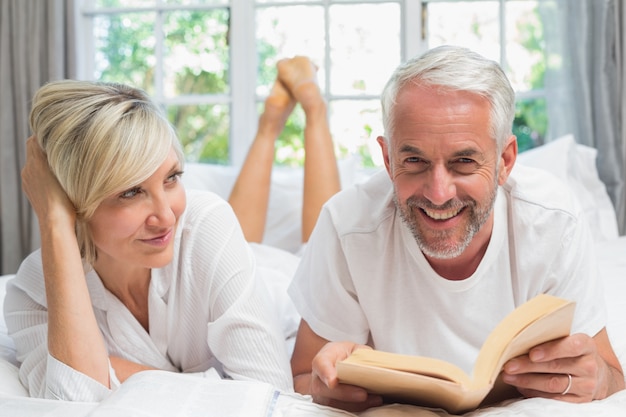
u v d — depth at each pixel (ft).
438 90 3.77
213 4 10.46
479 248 4.34
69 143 4.12
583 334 3.51
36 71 10.23
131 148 4.02
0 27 10.25
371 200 4.59
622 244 7.64
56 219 4.27
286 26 10.33
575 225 4.43
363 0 10.04
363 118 10.18
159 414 3.26
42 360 4.36
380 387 3.33
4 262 10.27
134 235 4.22
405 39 9.92
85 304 4.23
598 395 3.67
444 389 3.05
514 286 4.51
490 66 3.86
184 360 4.97
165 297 4.72
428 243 4.05
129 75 10.84
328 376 3.45
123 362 4.51
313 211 8.38
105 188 4.07
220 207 4.82
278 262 7.34
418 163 3.87
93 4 10.89
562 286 4.45
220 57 10.62
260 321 4.57
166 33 10.71
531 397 3.63
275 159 10.63
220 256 4.62
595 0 8.91
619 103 8.87
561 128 9.20
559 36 9.12
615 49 8.87
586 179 8.71
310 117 8.66
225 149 10.74
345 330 4.69
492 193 3.94
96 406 3.59
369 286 4.52
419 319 4.51
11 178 10.24
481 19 9.83
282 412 3.41
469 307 4.43
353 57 10.17
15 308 4.76
